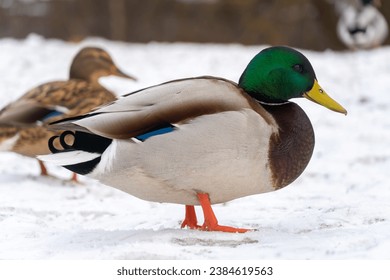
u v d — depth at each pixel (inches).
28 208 509.0
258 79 406.6
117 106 376.8
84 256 366.9
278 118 397.4
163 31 1881.2
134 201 550.0
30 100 617.3
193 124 373.7
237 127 375.6
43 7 1824.6
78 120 372.5
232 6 1884.8
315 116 933.8
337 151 765.9
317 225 428.5
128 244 376.5
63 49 1264.8
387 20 1940.2
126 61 1208.2
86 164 379.6
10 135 608.7
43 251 384.8
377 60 1294.3
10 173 641.0
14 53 1206.9
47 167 683.4
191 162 374.9
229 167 377.7
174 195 392.8
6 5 1812.3
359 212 459.5
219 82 390.0
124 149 373.4
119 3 1833.2
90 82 702.5
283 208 502.0
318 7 1910.7
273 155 386.3
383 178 632.4
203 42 1882.4
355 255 354.6
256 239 388.5
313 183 627.5
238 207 506.6
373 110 970.1
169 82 389.4
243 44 1887.3
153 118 372.8
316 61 1278.3
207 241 385.1
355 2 1643.7
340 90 1078.4
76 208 519.5
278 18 1907.0
